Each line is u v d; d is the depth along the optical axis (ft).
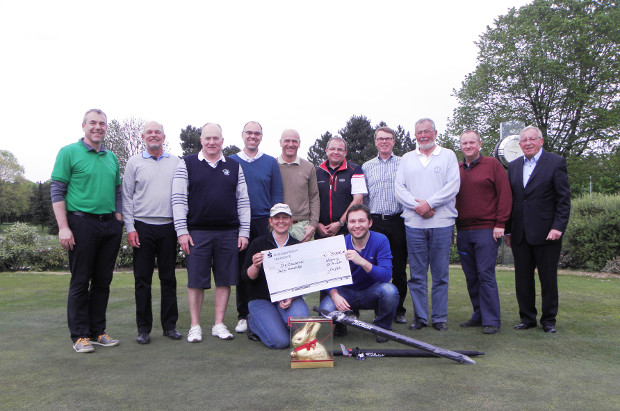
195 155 13.83
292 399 8.60
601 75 75.15
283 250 12.94
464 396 8.70
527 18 79.71
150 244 13.34
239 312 15.14
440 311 14.69
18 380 9.87
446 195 14.25
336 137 16.39
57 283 26.43
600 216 30.60
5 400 8.71
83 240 12.32
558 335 13.70
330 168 16.56
